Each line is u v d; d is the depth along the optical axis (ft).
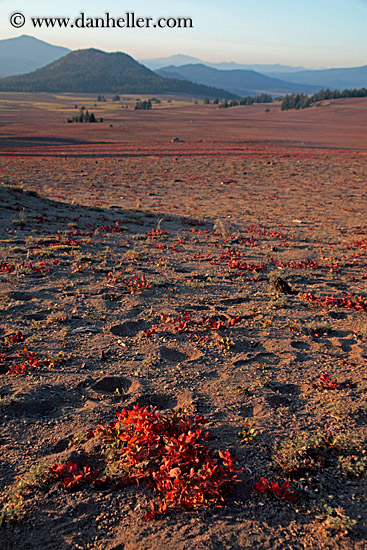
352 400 16.12
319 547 9.82
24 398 15.49
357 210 76.54
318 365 19.49
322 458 12.70
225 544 9.84
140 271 35.14
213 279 33.86
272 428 14.30
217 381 17.66
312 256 44.27
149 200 87.61
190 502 10.89
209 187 106.93
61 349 20.16
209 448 13.03
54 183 106.01
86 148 219.20
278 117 645.51
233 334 22.76
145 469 12.24
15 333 21.52
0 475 11.93
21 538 10.01
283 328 24.02
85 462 12.62
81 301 26.94
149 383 17.21
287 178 122.83
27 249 39.70
